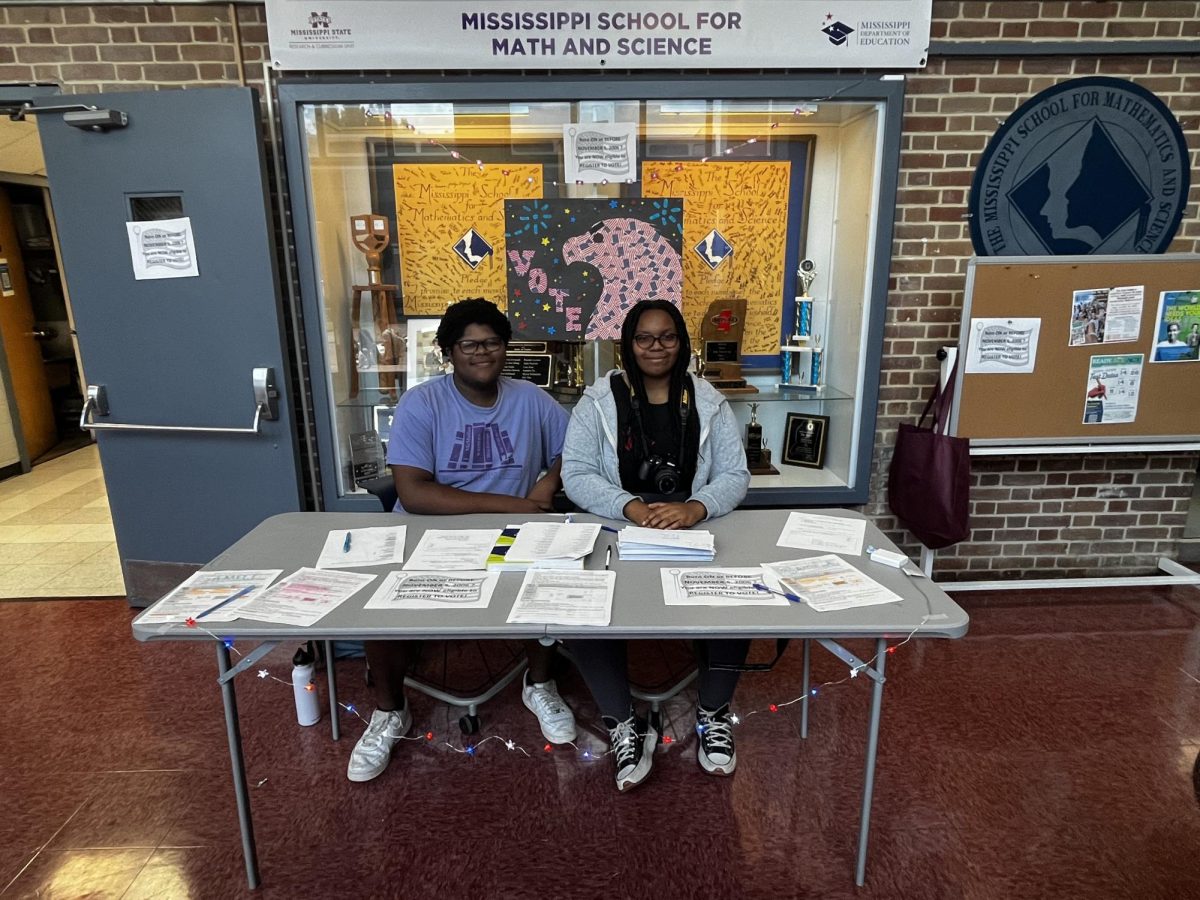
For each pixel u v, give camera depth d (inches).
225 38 101.6
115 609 117.2
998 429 110.3
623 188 113.5
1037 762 80.4
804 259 120.4
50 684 96.7
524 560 64.9
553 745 83.9
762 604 58.1
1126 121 108.1
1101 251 112.9
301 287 106.0
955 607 57.3
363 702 93.0
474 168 112.0
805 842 69.5
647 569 65.4
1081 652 103.0
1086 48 104.0
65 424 232.2
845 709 90.4
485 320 82.4
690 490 83.1
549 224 110.0
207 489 110.5
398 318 117.9
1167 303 106.2
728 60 101.2
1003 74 105.7
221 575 64.4
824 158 116.6
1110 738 84.4
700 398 82.7
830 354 124.4
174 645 106.3
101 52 102.1
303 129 101.3
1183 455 122.7
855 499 117.0
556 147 111.3
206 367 105.7
